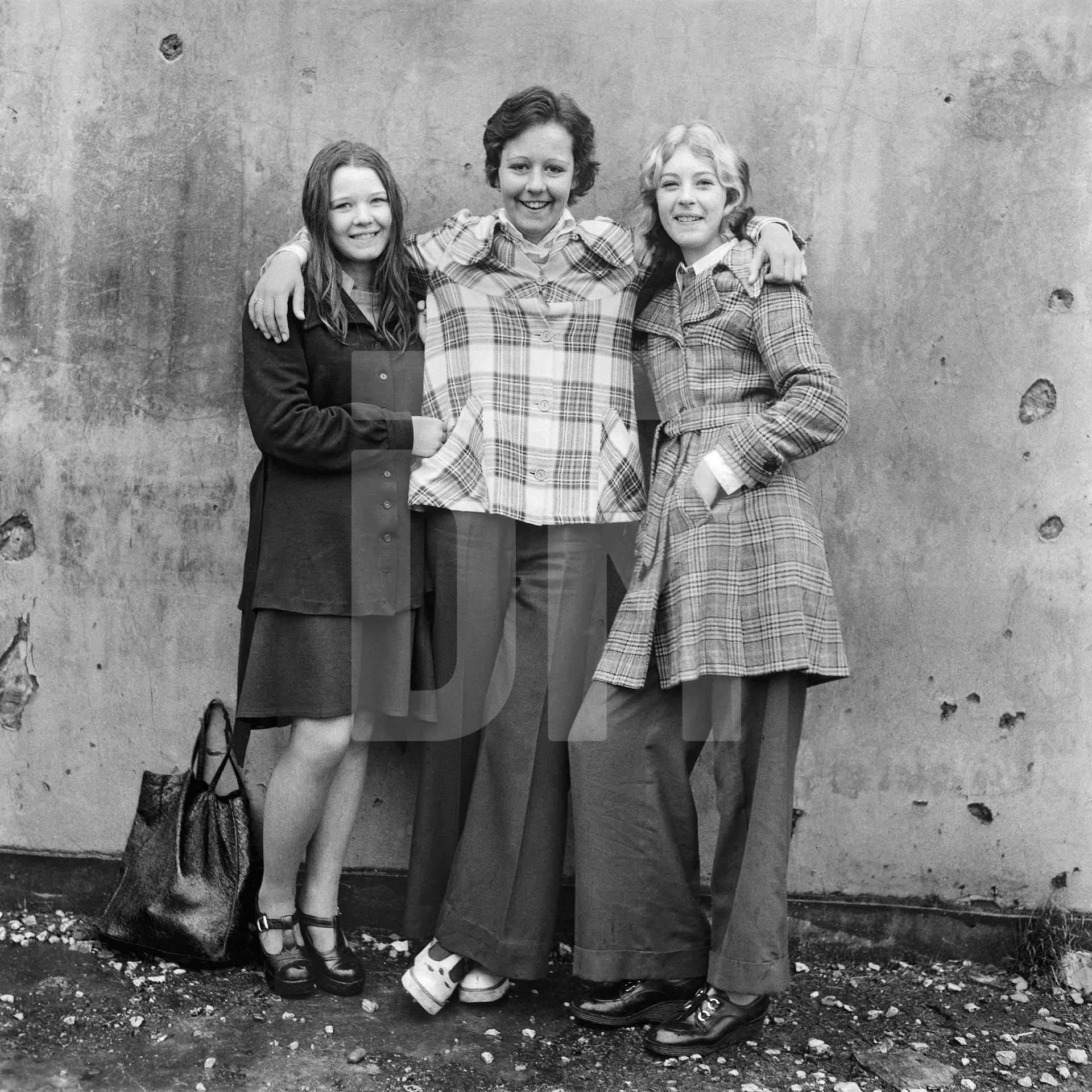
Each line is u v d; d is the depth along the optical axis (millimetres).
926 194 2682
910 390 2717
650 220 2424
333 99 2730
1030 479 2717
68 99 2768
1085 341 2686
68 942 2707
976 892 2779
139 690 2846
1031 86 2652
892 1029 2484
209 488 2803
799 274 2281
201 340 2779
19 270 2797
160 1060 2250
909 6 2648
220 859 2625
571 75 2697
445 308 2402
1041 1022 2527
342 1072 2242
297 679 2371
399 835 2832
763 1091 2236
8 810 2883
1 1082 2146
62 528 2832
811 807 2791
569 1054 2350
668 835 2426
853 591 2752
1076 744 2744
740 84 2678
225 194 2756
